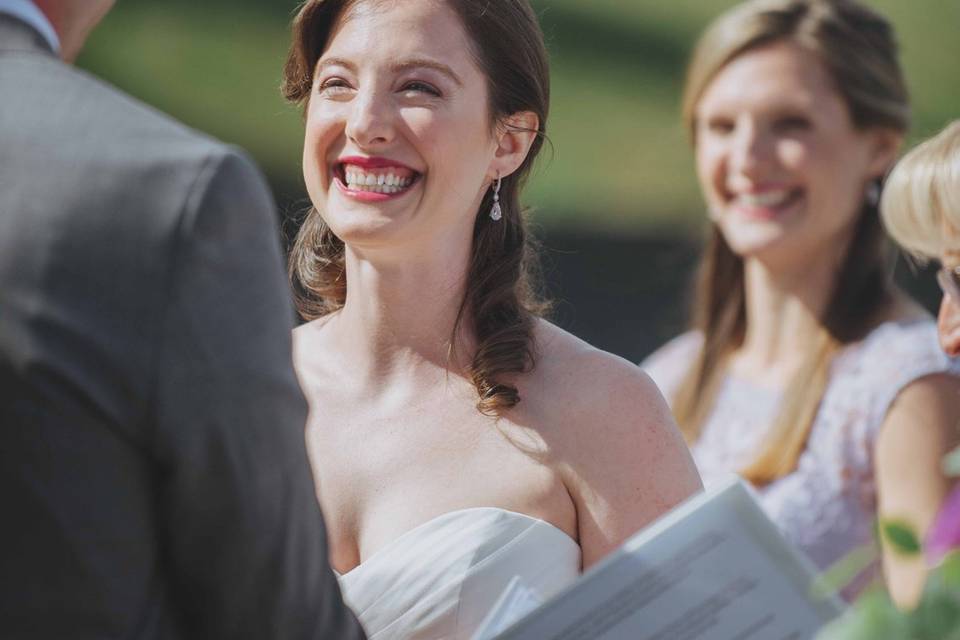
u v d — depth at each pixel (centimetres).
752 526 338
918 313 639
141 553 284
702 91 699
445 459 438
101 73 2105
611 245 1789
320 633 301
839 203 661
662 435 441
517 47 438
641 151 2158
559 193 1967
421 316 448
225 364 285
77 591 276
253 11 2327
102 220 283
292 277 495
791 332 664
